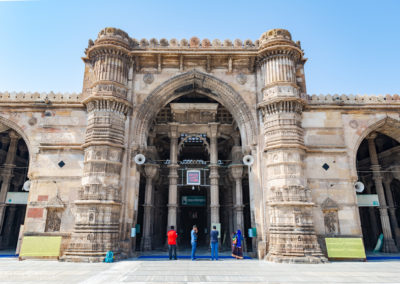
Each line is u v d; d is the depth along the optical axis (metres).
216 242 15.84
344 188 17.09
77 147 17.34
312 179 17.14
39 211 16.42
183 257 17.00
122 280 9.91
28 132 17.94
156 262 14.48
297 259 14.23
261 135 18.02
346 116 18.55
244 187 30.72
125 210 16.56
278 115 17.14
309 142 17.81
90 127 16.92
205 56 19.11
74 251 14.66
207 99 23.56
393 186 26.80
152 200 24.48
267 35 18.73
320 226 16.38
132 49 18.80
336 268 12.79
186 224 34.84
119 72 18.00
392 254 20.25
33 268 12.42
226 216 26.56
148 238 21.92
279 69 17.94
